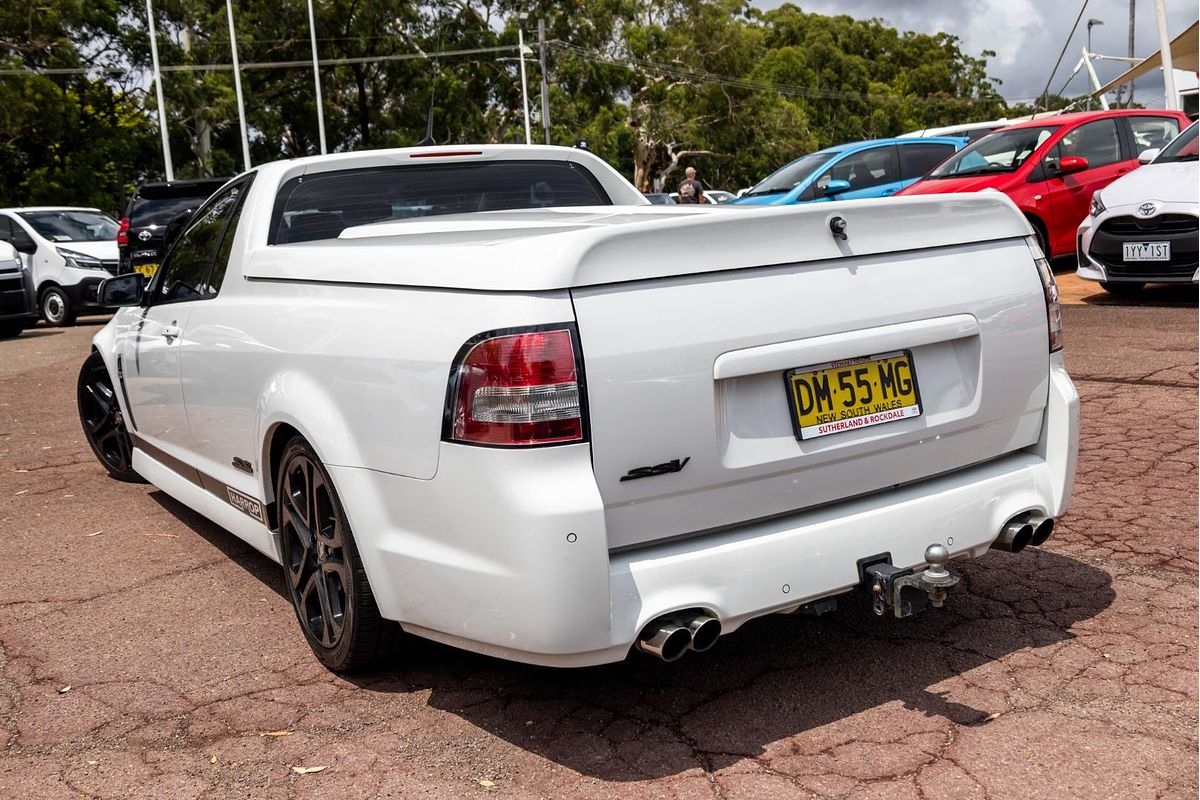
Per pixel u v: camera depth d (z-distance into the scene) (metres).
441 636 2.81
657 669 3.26
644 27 58.25
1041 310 3.23
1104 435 5.63
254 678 3.34
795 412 2.78
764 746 2.78
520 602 2.53
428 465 2.68
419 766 2.76
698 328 2.61
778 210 2.73
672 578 2.60
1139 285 10.22
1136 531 4.23
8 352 12.30
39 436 7.26
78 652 3.60
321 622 3.44
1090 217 9.16
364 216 4.09
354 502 2.92
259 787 2.70
